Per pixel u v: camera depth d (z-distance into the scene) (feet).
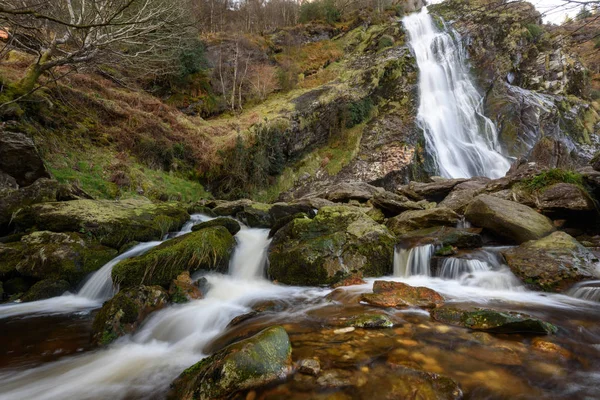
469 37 84.64
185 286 15.93
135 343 11.71
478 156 66.90
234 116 67.15
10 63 40.45
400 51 77.87
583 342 9.34
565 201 20.04
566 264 14.75
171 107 60.18
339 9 106.42
